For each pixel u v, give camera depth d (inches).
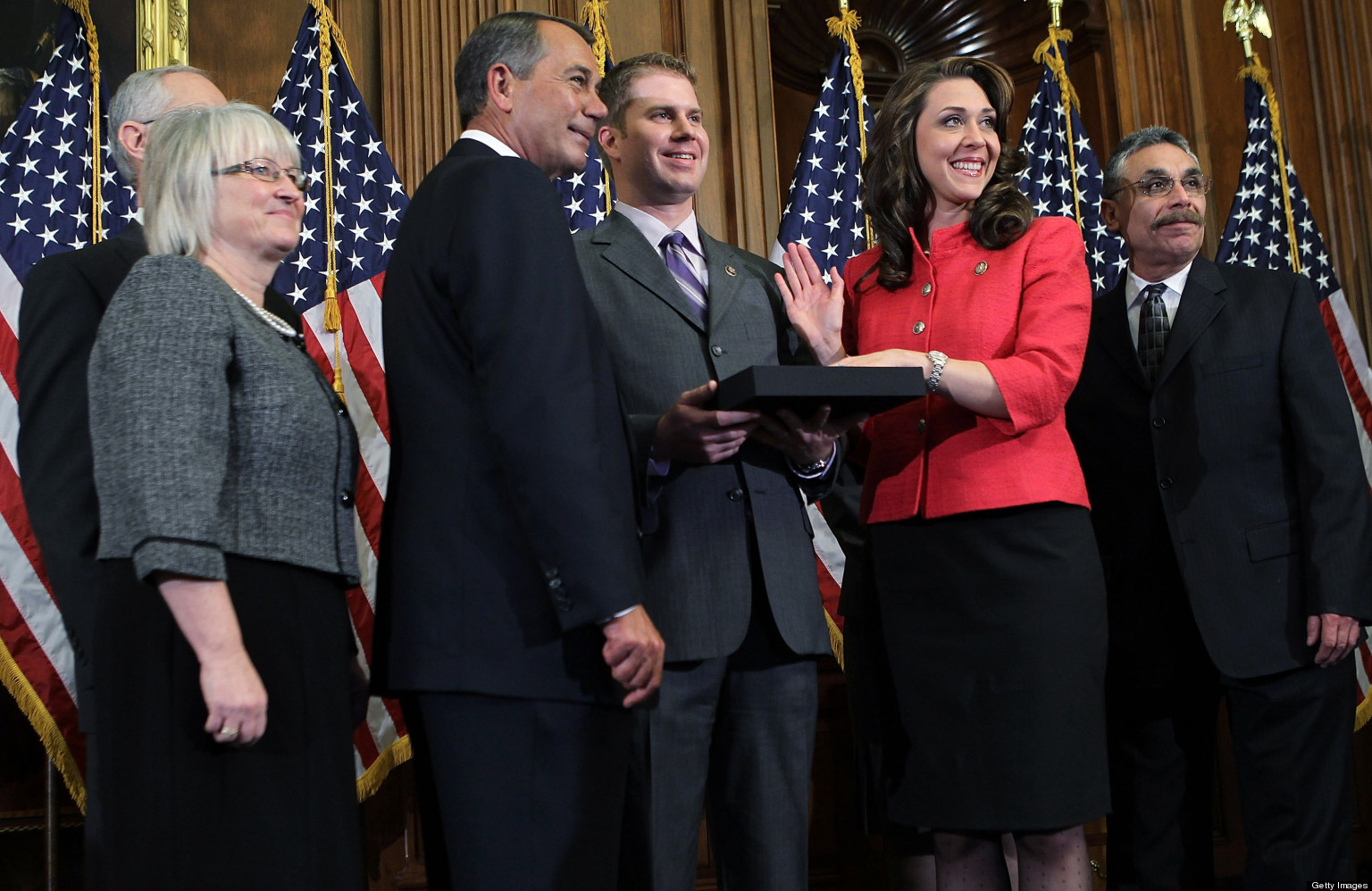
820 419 79.9
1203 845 114.5
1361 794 167.0
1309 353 111.9
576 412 66.2
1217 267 119.3
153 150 76.0
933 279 94.6
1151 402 113.3
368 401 141.5
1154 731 114.7
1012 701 85.8
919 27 203.8
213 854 62.4
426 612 68.2
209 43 156.3
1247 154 175.5
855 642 117.5
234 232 74.5
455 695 67.9
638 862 81.8
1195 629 111.7
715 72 172.1
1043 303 89.2
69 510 81.0
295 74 147.3
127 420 64.1
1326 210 187.0
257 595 66.6
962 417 90.2
